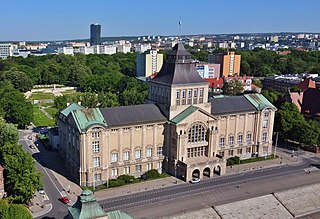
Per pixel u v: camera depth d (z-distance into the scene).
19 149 114.06
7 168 107.50
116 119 129.75
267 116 162.75
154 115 137.12
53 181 130.38
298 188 117.38
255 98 165.25
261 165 153.50
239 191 125.69
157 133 137.62
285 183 134.00
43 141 175.25
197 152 141.62
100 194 121.31
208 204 114.94
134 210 110.12
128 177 131.38
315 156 167.88
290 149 177.25
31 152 161.88
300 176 141.75
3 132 147.50
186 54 138.25
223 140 155.12
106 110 131.88
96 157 126.56
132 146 133.12
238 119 156.25
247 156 162.75
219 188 127.94
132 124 130.50
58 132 162.50
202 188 127.69
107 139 126.94
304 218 105.44
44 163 148.50
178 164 136.25
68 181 130.75
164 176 137.00
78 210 78.38
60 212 107.81
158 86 142.50
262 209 105.56
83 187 125.25
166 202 116.06
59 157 156.12
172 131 136.12
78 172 127.38
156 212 108.88
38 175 110.25
